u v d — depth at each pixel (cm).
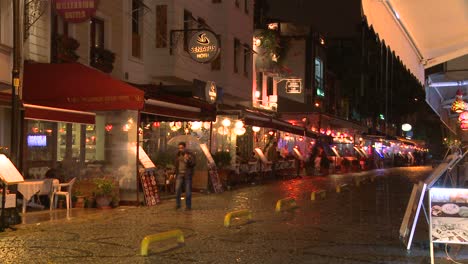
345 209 5081
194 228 3850
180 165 5053
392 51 1783
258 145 10731
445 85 3544
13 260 2764
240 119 7500
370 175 12025
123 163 5294
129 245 3188
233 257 2855
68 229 3781
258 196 6438
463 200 2706
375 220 4309
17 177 3744
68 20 4894
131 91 5197
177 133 7569
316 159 12181
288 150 11950
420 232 3731
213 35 6881
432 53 2136
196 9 8262
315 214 4678
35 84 5422
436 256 2906
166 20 7388
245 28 9881
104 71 6406
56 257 2845
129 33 6950
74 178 4950
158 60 7400
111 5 6562
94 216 4469
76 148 5812
